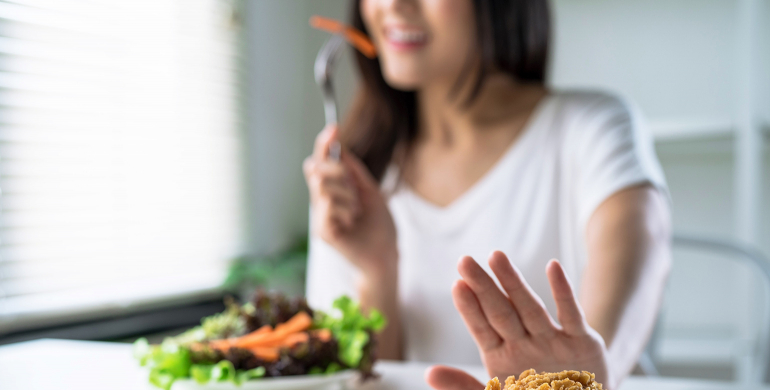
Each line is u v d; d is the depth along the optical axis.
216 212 2.70
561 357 0.71
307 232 3.33
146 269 2.38
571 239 1.22
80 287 2.12
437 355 1.31
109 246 2.22
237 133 2.82
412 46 1.19
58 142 2.04
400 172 1.45
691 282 2.88
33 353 1.16
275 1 3.07
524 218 1.27
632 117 1.21
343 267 1.44
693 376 2.69
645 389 0.91
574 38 3.01
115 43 2.24
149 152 2.39
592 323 0.87
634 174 1.06
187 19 2.54
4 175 1.89
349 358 0.90
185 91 2.54
